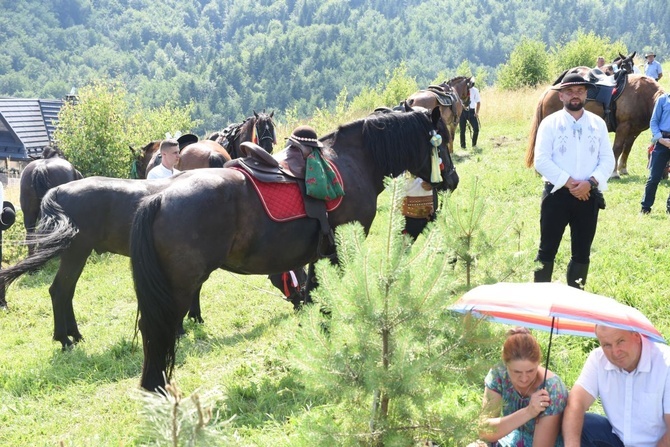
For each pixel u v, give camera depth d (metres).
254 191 6.07
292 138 6.43
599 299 3.77
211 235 5.77
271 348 7.07
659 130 10.24
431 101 13.63
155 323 5.68
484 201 5.23
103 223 7.39
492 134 21.06
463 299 3.87
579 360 5.69
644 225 9.84
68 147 17.02
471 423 3.55
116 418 5.92
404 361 3.41
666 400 3.87
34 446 5.51
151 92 186.38
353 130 7.00
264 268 6.27
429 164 7.36
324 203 6.36
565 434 3.96
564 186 6.31
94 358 7.41
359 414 3.61
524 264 5.21
